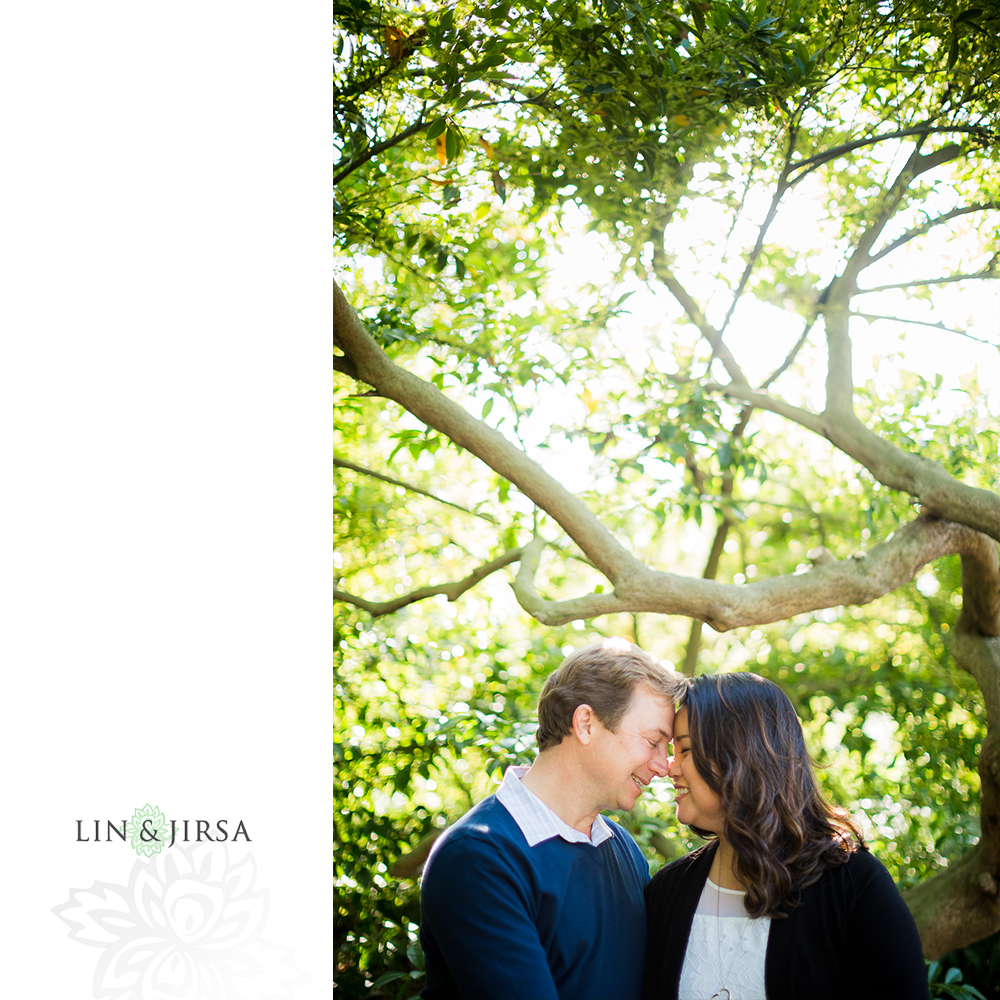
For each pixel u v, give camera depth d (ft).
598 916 5.27
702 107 8.32
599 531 8.11
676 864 5.68
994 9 8.36
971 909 9.08
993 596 9.46
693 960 5.13
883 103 9.68
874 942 4.75
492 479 13.47
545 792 5.39
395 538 13.33
